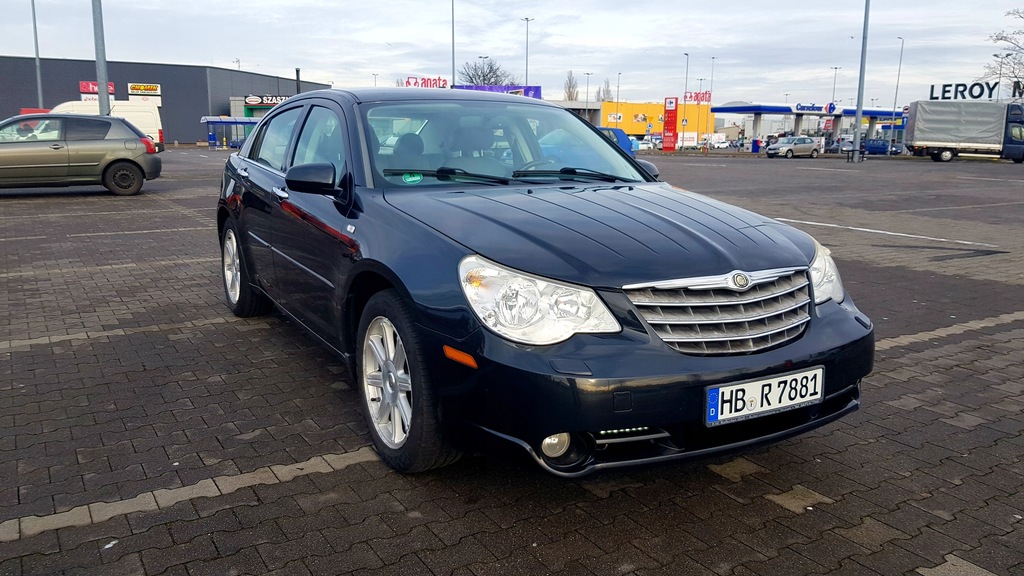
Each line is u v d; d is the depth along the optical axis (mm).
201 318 5953
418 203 3475
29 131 15078
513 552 2746
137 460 3463
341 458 3498
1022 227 12047
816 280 3299
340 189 3875
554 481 3289
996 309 6531
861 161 39500
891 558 2750
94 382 4484
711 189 19406
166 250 9188
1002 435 3863
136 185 16000
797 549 2799
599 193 3773
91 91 66562
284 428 3834
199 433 3764
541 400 2660
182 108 72500
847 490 3264
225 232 6047
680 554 2754
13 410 4047
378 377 3449
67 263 8320
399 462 3248
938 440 3797
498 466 3422
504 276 2826
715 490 3248
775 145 48469
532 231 3074
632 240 3051
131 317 5984
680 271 2887
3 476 3297
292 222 4336
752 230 3377
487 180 3924
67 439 3684
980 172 28484
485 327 2789
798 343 3008
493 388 2748
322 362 4863
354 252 3490
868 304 6707
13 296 6719
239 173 5574
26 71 64312
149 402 4172
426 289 2994
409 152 3969
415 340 3029
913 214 13844
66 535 2832
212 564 2652
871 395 4430
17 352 5070
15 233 10523
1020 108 38938
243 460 3471
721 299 2889
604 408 2646
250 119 62469
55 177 15234
